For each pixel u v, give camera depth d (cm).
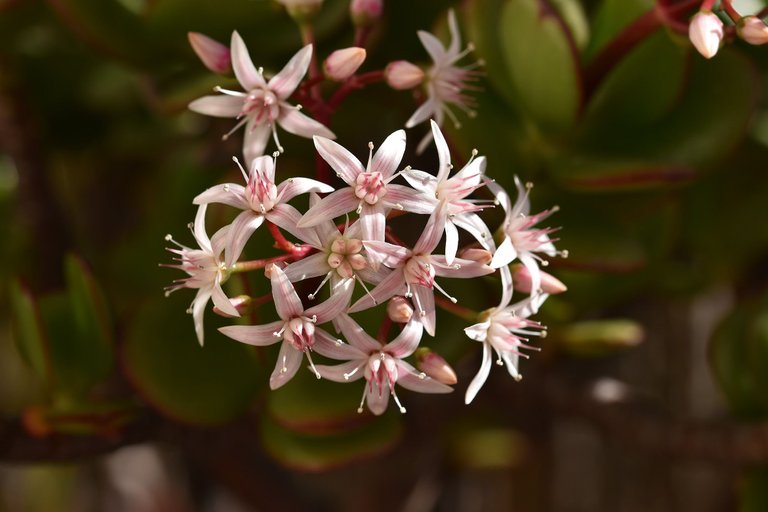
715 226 23
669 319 27
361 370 17
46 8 22
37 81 24
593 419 23
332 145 16
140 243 23
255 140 17
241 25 20
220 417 20
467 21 19
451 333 19
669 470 28
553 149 20
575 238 20
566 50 19
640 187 19
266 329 17
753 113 20
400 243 17
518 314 17
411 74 18
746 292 23
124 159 27
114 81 25
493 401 23
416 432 23
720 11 19
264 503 27
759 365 21
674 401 28
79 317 20
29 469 35
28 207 23
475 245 17
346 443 20
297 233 16
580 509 29
